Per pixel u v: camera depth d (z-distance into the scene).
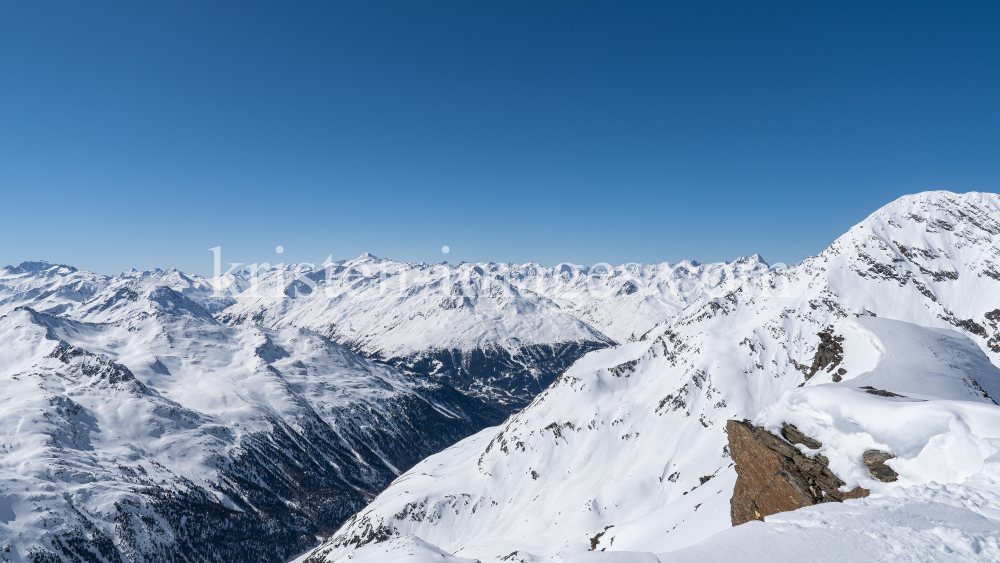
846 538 16.34
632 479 178.62
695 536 54.22
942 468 24.61
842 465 30.59
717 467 170.12
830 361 99.12
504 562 133.75
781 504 33.81
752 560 15.62
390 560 110.56
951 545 14.91
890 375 71.75
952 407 27.94
